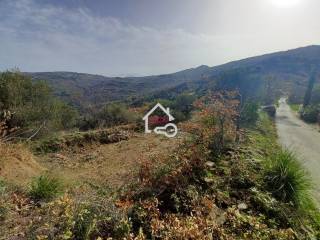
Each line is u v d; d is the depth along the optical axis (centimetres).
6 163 648
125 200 476
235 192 582
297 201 597
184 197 514
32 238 353
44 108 1391
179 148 764
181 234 399
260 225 476
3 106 1196
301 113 4128
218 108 895
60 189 545
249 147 953
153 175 546
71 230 367
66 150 1077
